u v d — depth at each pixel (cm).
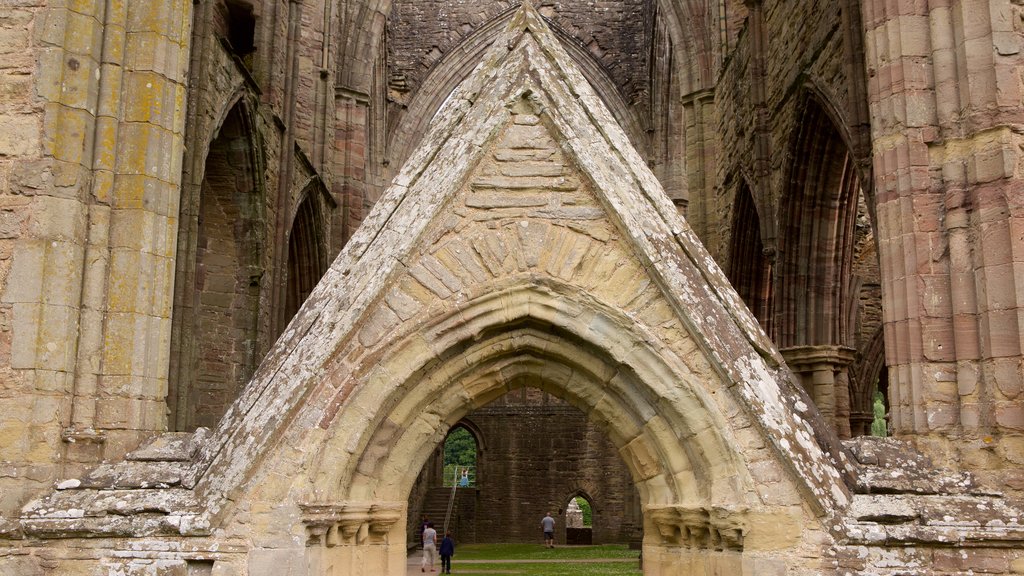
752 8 1877
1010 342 748
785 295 1708
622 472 3616
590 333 707
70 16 784
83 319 755
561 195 734
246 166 1708
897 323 805
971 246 784
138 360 762
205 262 1711
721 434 680
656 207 721
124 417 748
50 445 720
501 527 3634
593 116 742
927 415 773
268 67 1883
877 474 717
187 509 669
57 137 762
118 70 796
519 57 759
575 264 716
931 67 826
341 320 695
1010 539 665
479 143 734
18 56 777
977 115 789
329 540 688
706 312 695
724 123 2211
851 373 2442
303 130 2344
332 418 684
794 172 1658
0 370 726
